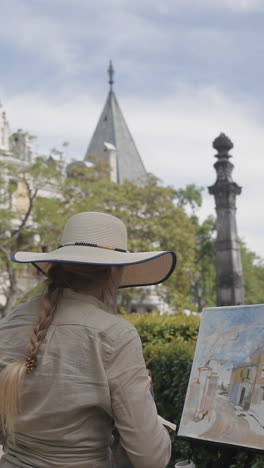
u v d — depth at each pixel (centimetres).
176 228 3362
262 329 265
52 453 174
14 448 183
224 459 266
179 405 414
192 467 247
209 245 4525
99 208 3156
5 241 2639
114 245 195
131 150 5134
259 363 255
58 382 173
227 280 1324
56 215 2744
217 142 1356
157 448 171
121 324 181
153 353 478
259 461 299
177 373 428
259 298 4828
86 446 174
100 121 5250
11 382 174
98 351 174
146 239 3362
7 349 187
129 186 3425
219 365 273
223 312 292
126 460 204
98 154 5025
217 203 1355
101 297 197
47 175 2817
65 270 194
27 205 3675
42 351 178
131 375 174
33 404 175
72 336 178
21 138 3916
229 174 1352
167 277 222
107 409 175
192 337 673
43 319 181
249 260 5066
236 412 251
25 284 2980
